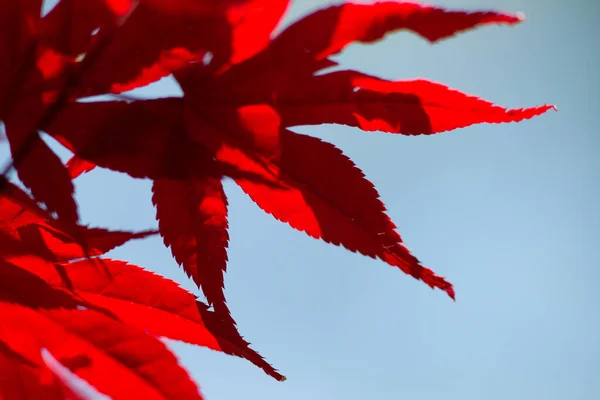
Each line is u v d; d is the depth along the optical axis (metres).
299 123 0.44
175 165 0.44
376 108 0.44
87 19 0.42
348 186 0.44
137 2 0.42
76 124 0.43
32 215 0.44
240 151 0.44
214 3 0.41
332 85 0.43
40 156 0.43
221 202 0.44
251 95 0.43
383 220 0.44
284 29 0.43
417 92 0.43
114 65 0.43
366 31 0.42
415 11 0.42
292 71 0.43
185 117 0.43
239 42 0.43
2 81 0.43
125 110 0.43
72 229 0.43
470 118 0.43
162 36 0.42
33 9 0.42
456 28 0.42
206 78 0.43
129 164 0.44
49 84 0.43
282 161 0.44
